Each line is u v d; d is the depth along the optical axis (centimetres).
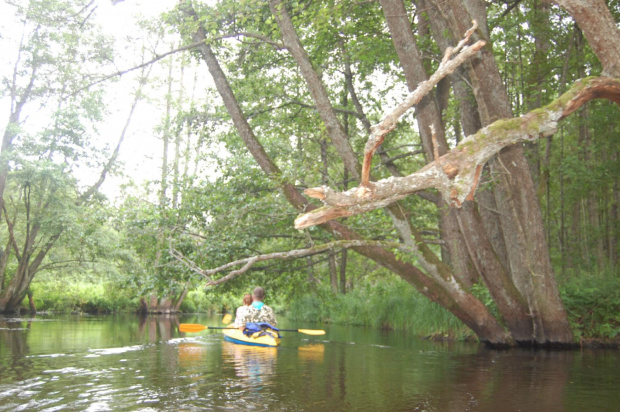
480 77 850
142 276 1112
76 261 2472
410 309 1416
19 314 2384
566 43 1184
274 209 1188
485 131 464
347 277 2523
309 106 1384
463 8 815
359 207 420
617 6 1105
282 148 1530
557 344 940
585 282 1093
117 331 1300
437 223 1551
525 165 896
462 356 833
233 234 1140
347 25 1175
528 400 482
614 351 921
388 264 977
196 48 1167
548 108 488
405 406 451
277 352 853
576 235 1463
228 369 650
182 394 488
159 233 1130
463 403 466
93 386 526
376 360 767
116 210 1207
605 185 1351
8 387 518
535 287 925
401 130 1673
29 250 2405
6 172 2314
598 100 1246
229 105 1068
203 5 1060
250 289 1553
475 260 966
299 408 438
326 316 2053
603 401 479
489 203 1107
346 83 1711
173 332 1282
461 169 447
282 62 1404
